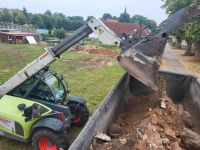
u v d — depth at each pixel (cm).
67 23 8331
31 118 658
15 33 4319
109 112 602
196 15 646
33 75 751
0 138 764
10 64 2019
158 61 637
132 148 475
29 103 707
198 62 2781
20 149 712
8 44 3844
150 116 633
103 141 491
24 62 2166
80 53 3159
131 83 840
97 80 1551
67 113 726
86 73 1772
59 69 1880
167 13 3158
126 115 730
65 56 2709
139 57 627
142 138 505
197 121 728
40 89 748
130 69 627
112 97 636
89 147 458
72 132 809
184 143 593
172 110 719
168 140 546
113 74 1778
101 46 3694
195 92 800
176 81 938
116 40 673
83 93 1239
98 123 511
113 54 3125
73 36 715
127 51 631
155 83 632
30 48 3356
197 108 749
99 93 1252
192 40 2922
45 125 629
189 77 916
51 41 4494
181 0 2978
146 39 636
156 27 657
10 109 693
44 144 650
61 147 633
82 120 831
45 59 734
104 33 686
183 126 675
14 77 754
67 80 1503
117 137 551
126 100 816
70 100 832
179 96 938
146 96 782
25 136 675
